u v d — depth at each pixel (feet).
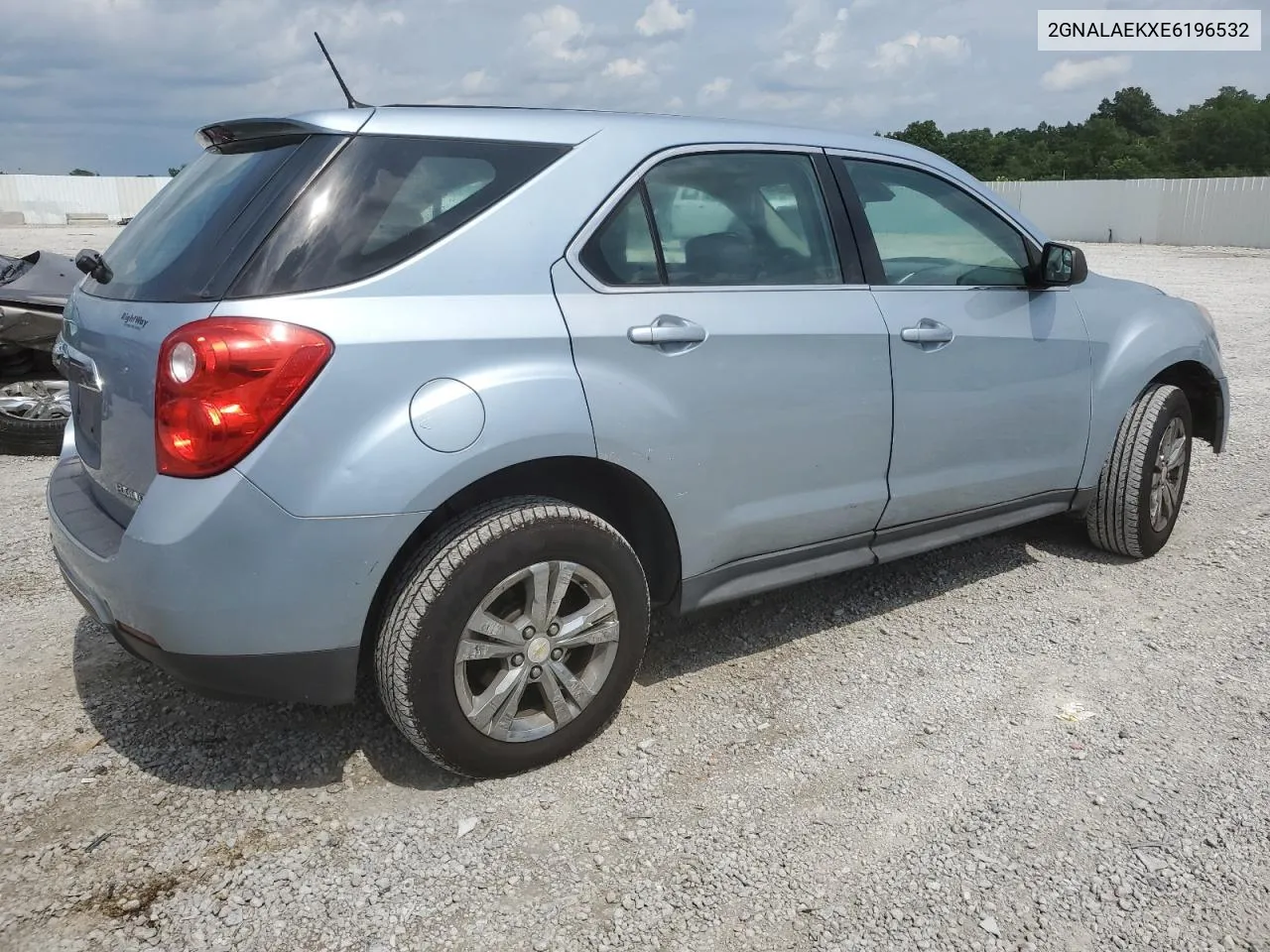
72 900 7.64
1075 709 10.52
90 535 8.59
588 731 9.61
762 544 10.73
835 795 9.04
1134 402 14.17
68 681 11.05
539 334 8.74
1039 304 12.96
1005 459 12.79
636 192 9.68
